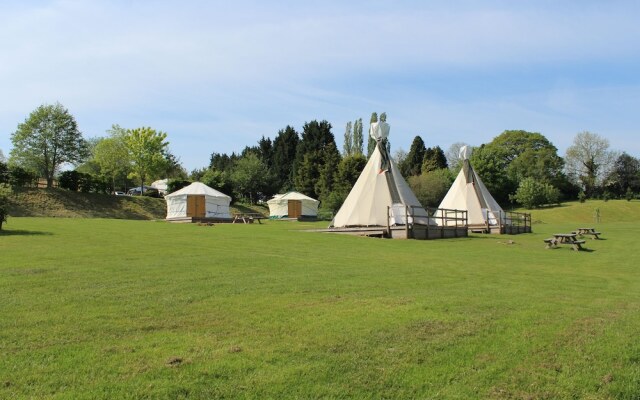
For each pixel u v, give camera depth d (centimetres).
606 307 825
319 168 6775
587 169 8238
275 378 469
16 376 455
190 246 1507
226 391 441
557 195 6981
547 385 484
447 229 2494
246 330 613
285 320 662
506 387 476
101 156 6575
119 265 1072
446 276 1131
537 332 643
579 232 2855
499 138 8769
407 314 709
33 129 4809
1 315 641
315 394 444
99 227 2128
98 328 603
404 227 2267
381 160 2694
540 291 972
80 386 440
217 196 4056
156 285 867
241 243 1670
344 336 597
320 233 2225
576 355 562
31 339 554
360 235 2347
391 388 463
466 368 514
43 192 4394
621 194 8181
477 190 3341
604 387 485
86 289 814
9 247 1310
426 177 6369
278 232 2220
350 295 839
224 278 962
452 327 650
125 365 488
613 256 1839
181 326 623
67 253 1226
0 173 4238
